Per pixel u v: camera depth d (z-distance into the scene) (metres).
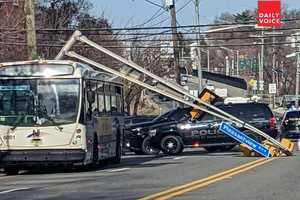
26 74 42.16
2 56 75.38
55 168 48.41
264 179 36.00
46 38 92.06
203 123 61.81
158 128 62.53
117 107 53.12
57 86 42.06
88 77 43.47
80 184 34.78
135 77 54.22
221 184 33.62
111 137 50.09
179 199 27.77
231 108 63.81
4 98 42.06
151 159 55.53
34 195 30.12
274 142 55.50
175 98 56.03
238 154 59.84
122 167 47.28
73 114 41.75
